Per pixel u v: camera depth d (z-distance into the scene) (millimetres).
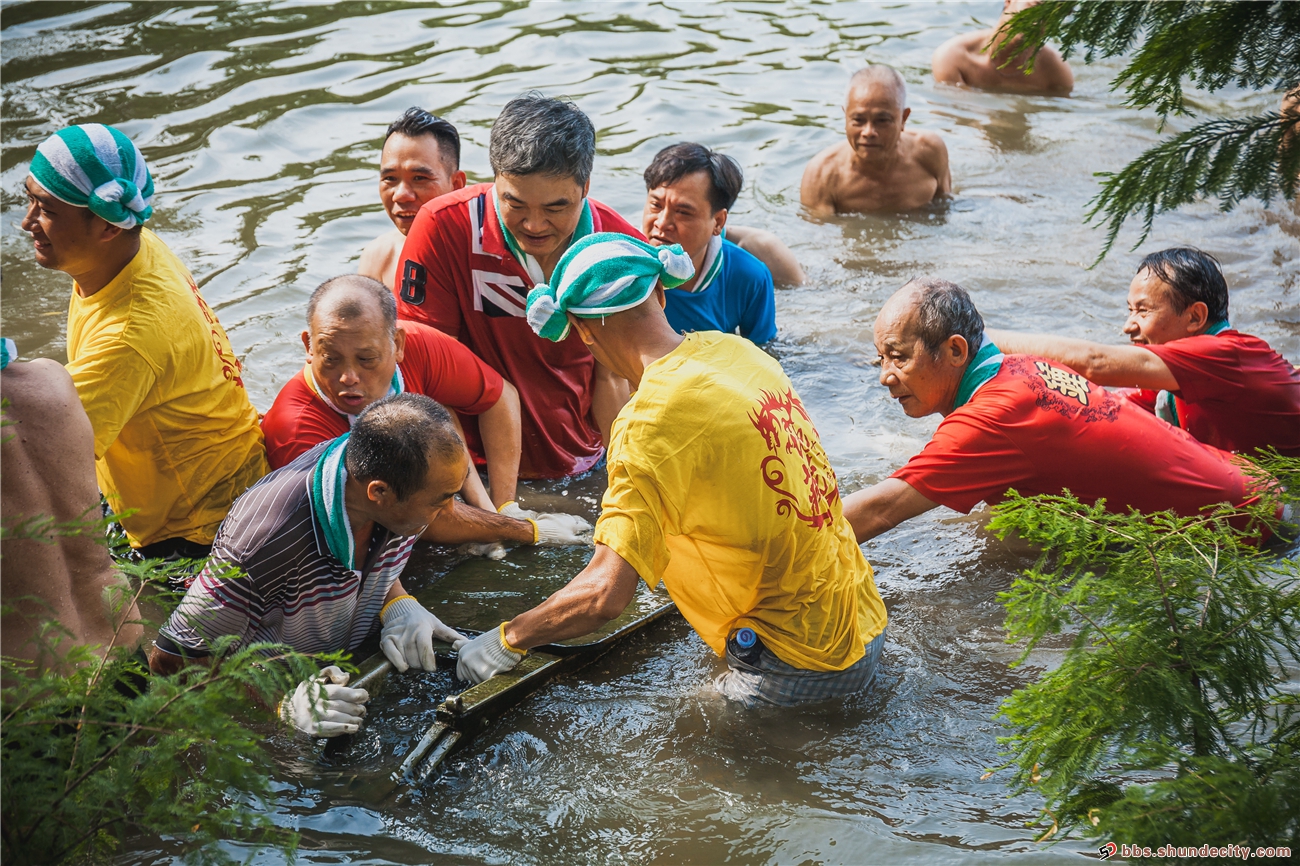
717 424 2855
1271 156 2361
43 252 3520
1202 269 4262
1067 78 9359
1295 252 6422
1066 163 7977
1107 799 2156
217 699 2268
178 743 2227
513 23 10648
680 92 9148
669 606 3725
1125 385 4195
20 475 2684
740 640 3209
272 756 3021
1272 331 5508
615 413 4844
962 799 2879
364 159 7691
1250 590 2254
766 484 2922
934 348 3787
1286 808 1901
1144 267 4398
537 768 3021
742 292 5383
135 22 10141
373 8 10898
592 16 10938
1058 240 6766
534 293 2943
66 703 2246
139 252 3645
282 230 6637
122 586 2543
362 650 3484
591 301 2881
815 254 6699
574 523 4258
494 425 4352
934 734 3135
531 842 2766
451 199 4371
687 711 3252
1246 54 2223
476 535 3990
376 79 9117
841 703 3244
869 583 3387
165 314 3633
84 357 3561
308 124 8219
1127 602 2262
